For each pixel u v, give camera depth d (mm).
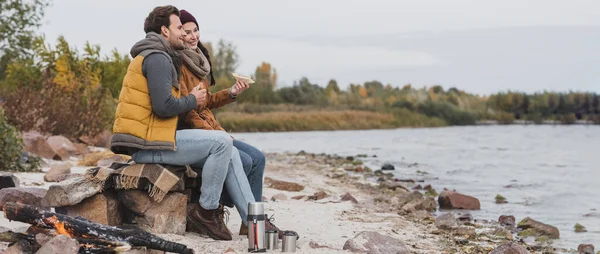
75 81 16500
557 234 7207
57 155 10859
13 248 4059
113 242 4113
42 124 13219
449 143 29203
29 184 7246
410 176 14234
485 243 6176
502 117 69125
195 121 5145
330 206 7750
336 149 24062
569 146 27344
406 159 19375
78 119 14297
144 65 4715
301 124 47844
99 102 15227
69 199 4715
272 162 16281
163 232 4965
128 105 4723
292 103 64625
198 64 5254
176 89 4859
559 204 9914
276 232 4801
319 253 4727
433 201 9156
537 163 18188
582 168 16625
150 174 4828
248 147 5504
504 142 30625
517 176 14406
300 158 18078
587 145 28125
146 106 4734
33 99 13656
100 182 4801
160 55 4734
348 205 7980
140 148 4730
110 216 4855
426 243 5859
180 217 5043
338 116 51438
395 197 9023
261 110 53906
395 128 55031
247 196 5125
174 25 4992
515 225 7738
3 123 8703
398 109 62188
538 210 9289
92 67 17875
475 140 32500
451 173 15039
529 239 6852
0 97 15445
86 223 4234
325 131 47062
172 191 5035
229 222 5906
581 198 10641
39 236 4129
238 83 5543
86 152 12367
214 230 5074
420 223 7113
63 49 17656
